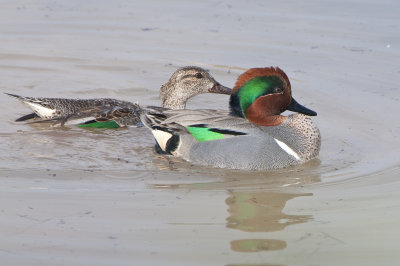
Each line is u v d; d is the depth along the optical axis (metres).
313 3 25.00
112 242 10.32
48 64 20.33
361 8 24.25
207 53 20.94
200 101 18.92
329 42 21.34
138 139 15.68
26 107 17.58
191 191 12.46
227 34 22.23
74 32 22.61
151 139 15.73
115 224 10.91
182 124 14.27
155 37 22.22
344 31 22.11
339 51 20.67
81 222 10.95
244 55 20.67
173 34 22.41
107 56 20.88
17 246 10.14
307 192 12.53
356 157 14.33
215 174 13.45
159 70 20.06
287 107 14.43
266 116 14.30
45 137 15.43
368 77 18.89
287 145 13.98
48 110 16.47
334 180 13.13
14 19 23.45
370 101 17.39
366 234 10.80
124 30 22.80
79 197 11.98
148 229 10.77
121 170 13.52
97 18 23.81
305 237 10.67
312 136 14.20
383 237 10.67
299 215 11.46
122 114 16.56
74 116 16.28
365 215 11.46
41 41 21.83
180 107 18.06
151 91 18.97
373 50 20.61
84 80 19.44
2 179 12.74
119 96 18.59
